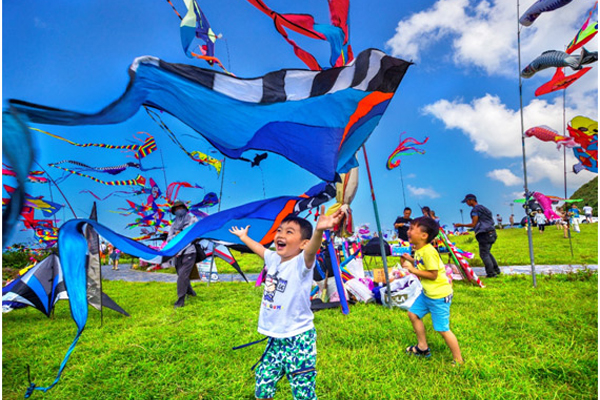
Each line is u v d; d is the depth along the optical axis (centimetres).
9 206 152
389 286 534
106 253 1666
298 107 251
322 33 367
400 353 353
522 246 1343
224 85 223
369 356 347
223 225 319
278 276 249
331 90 248
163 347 396
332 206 408
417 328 347
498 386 280
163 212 1080
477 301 545
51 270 585
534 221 1859
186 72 210
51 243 866
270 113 250
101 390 305
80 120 184
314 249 229
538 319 430
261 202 337
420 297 348
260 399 240
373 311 519
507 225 3072
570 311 449
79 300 229
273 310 243
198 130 263
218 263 1413
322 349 372
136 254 253
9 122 157
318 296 606
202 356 367
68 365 364
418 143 657
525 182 646
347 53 387
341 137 284
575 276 655
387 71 260
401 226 886
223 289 795
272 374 241
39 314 609
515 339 378
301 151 295
